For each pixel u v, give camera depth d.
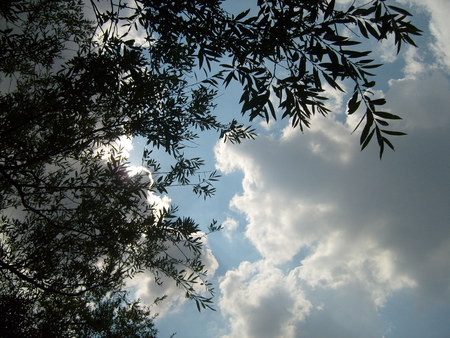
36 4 4.00
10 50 3.27
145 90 3.23
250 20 1.96
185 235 3.78
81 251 4.21
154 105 3.79
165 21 2.35
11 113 3.16
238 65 2.10
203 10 2.16
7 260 3.90
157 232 3.68
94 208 3.62
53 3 4.13
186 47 3.38
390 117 1.56
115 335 5.68
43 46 3.73
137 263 4.37
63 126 3.17
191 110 4.43
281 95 1.90
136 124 3.68
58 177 3.85
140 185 3.33
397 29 1.66
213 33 2.20
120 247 4.00
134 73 2.72
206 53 2.26
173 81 4.01
